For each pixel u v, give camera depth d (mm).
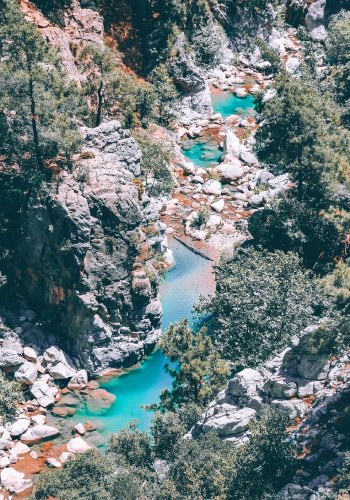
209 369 87500
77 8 123250
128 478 73000
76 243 95125
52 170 97688
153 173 112688
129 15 131875
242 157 125188
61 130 97125
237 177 122250
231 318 91562
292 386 76250
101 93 111375
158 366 99000
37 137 96500
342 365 76062
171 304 104438
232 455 73062
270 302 90250
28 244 97000
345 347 76000
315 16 154750
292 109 104875
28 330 97875
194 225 114688
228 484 70688
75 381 95625
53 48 103312
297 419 74938
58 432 90688
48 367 95375
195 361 86875
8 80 94688
